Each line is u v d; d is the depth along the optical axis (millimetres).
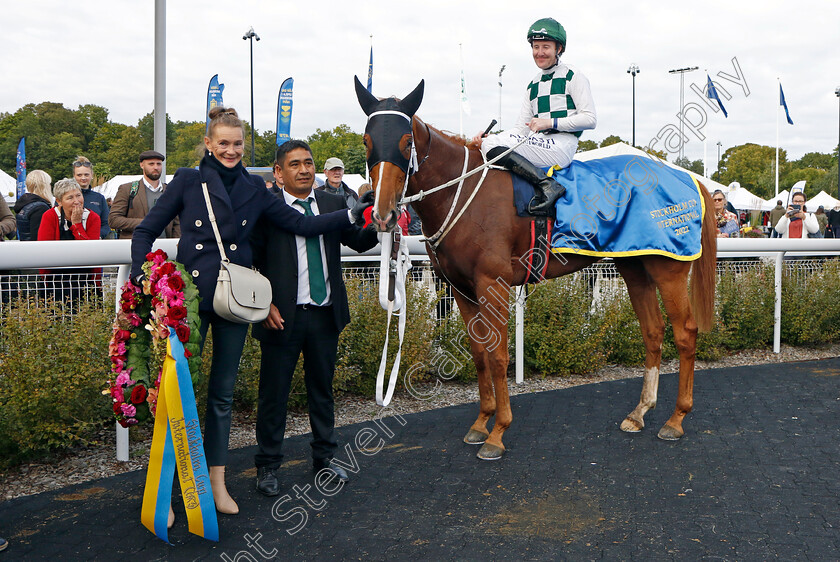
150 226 2662
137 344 2604
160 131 7043
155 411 2518
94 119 60969
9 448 3324
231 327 2742
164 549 2441
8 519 2697
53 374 3262
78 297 3514
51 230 4551
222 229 2682
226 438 2787
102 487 3029
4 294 3344
